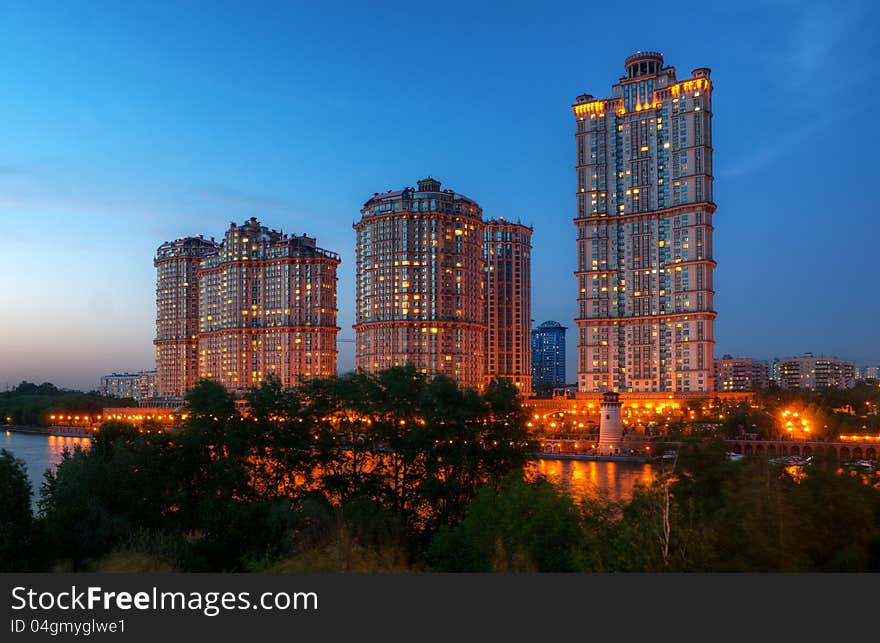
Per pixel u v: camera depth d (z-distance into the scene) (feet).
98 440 329.52
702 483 225.35
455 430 285.64
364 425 301.43
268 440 300.81
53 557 221.46
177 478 291.38
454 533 207.31
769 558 170.71
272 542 222.89
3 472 218.38
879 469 304.30
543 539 175.42
